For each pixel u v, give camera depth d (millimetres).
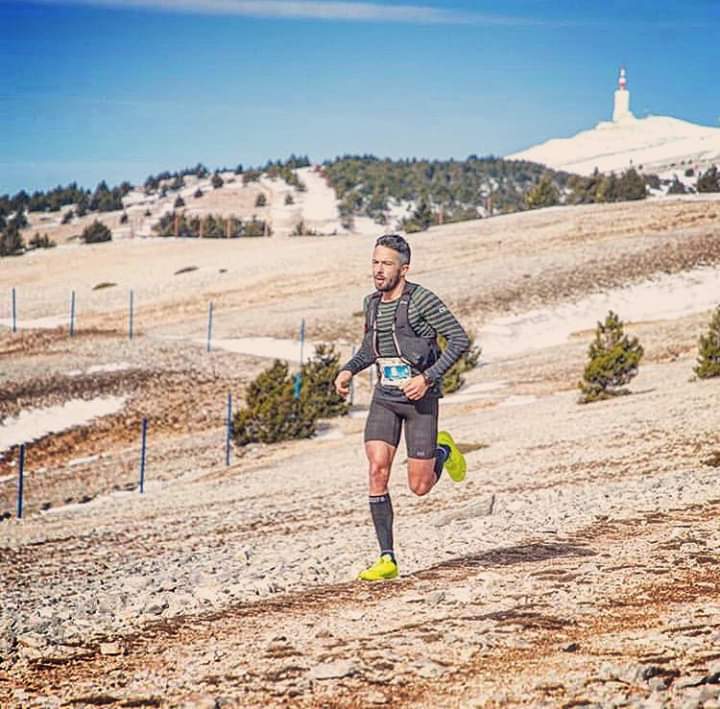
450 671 12359
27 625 17500
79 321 180500
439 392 17438
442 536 27844
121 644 15359
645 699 10586
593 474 45594
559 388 104438
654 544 21859
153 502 64312
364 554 25609
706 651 12242
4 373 124750
